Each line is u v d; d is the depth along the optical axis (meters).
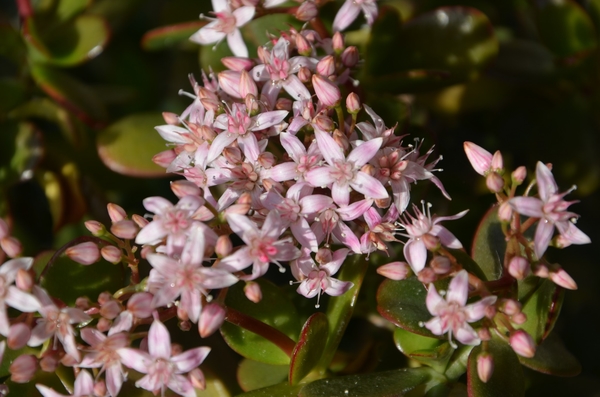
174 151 0.36
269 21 0.40
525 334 0.34
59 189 0.41
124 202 0.43
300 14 0.37
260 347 0.36
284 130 0.36
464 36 0.40
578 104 0.41
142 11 0.45
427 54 0.40
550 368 0.36
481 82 0.42
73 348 0.34
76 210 0.41
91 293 0.36
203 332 0.33
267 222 0.34
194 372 0.34
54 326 0.34
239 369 0.38
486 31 0.40
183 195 0.34
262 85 0.36
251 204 0.35
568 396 0.38
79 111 0.40
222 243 0.34
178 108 0.43
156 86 0.44
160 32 0.40
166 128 0.36
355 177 0.34
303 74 0.36
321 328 0.35
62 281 0.36
